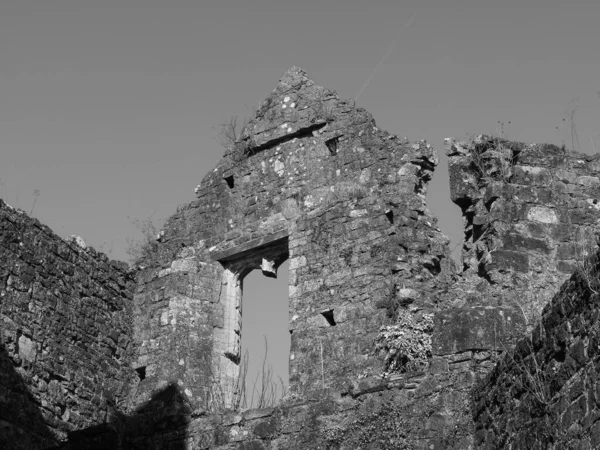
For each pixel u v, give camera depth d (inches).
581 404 494.3
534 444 538.0
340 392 730.2
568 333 511.2
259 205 1003.3
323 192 971.9
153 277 1007.0
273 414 759.1
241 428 772.0
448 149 767.7
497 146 756.0
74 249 940.6
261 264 998.4
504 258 713.6
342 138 982.4
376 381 709.3
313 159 990.4
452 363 673.6
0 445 802.2
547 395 528.7
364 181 954.1
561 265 719.1
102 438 820.0
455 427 649.6
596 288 489.4
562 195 741.9
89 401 909.8
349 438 708.7
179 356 960.3
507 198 736.3
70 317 914.7
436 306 761.6
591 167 752.3
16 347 845.2
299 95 1017.5
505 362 589.9
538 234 727.1
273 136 1015.0
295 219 975.6
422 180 946.1
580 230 731.4
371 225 930.1
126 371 966.4
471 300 693.9
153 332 979.9
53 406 868.0
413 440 670.5
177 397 935.0
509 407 581.0
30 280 878.4
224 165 1037.2
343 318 908.0
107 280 974.4
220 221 1017.5
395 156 949.2
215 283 1000.9
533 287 704.4
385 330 774.5
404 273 893.2
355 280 917.2
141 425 819.4
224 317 992.9
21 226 881.5
